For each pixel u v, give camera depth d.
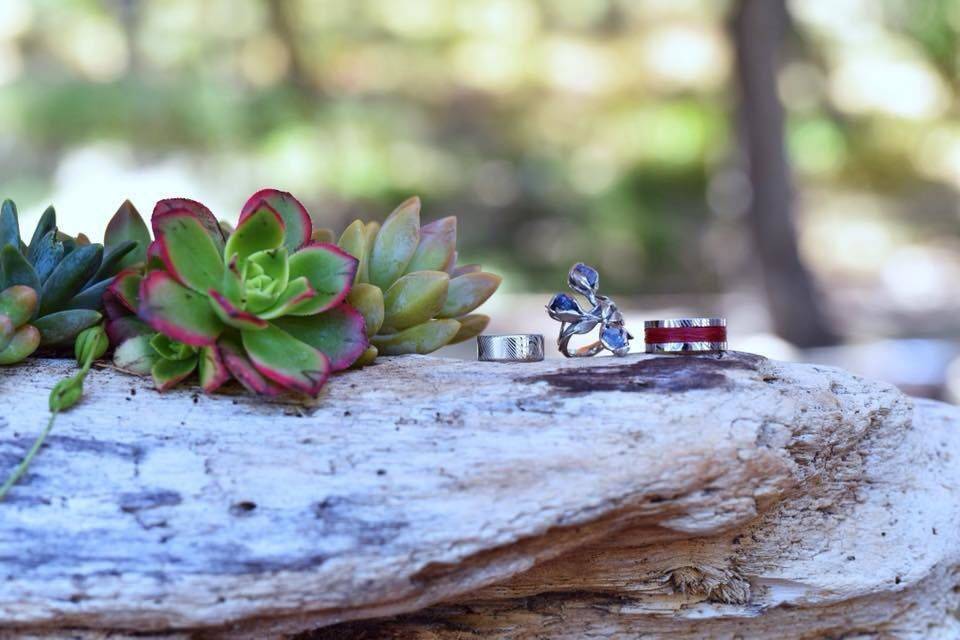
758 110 2.04
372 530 0.47
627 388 0.50
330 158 2.34
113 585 0.46
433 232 0.54
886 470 0.53
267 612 0.46
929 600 0.53
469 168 2.60
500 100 2.71
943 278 2.46
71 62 2.37
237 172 2.25
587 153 2.68
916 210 2.72
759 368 0.51
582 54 2.79
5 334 0.48
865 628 0.53
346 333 0.50
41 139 2.21
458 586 0.48
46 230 0.53
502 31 2.75
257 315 0.48
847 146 2.73
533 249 2.54
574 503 0.48
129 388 0.49
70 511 0.47
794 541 0.52
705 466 0.48
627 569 0.51
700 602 0.52
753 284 2.32
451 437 0.48
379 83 2.58
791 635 0.52
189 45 2.34
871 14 2.81
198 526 0.47
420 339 0.53
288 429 0.49
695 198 2.64
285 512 0.47
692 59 2.72
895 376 1.51
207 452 0.48
